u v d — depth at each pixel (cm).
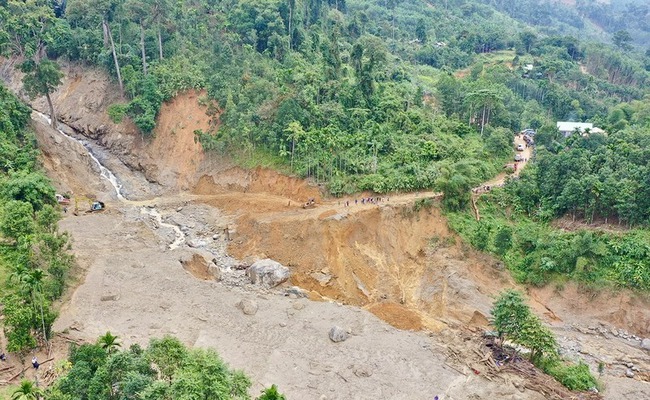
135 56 10906
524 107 12525
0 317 5547
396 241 7719
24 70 10025
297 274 7281
